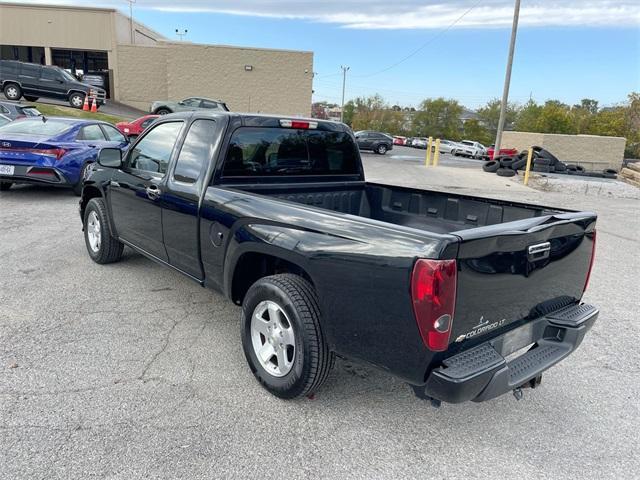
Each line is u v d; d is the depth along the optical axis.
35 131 9.42
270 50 35.91
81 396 3.16
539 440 3.01
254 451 2.74
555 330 3.11
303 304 2.99
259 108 36.72
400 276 2.48
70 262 5.80
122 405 3.09
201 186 3.82
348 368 3.73
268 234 3.18
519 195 15.26
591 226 3.29
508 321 2.82
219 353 3.84
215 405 3.15
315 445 2.83
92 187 5.59
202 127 4.00
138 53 35.97
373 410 3.21
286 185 4.25
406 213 4.64
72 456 2.61
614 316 5.18
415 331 2.46
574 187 16.73
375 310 2.62
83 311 4.47
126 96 36.50
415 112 97.62
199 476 2.52
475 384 2.46
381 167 22.53
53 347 3.78
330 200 4.67
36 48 36.31
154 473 2.52
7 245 6.38
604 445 2.98
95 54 36.91
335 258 2.78
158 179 4.32
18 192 10.15
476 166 27.98
